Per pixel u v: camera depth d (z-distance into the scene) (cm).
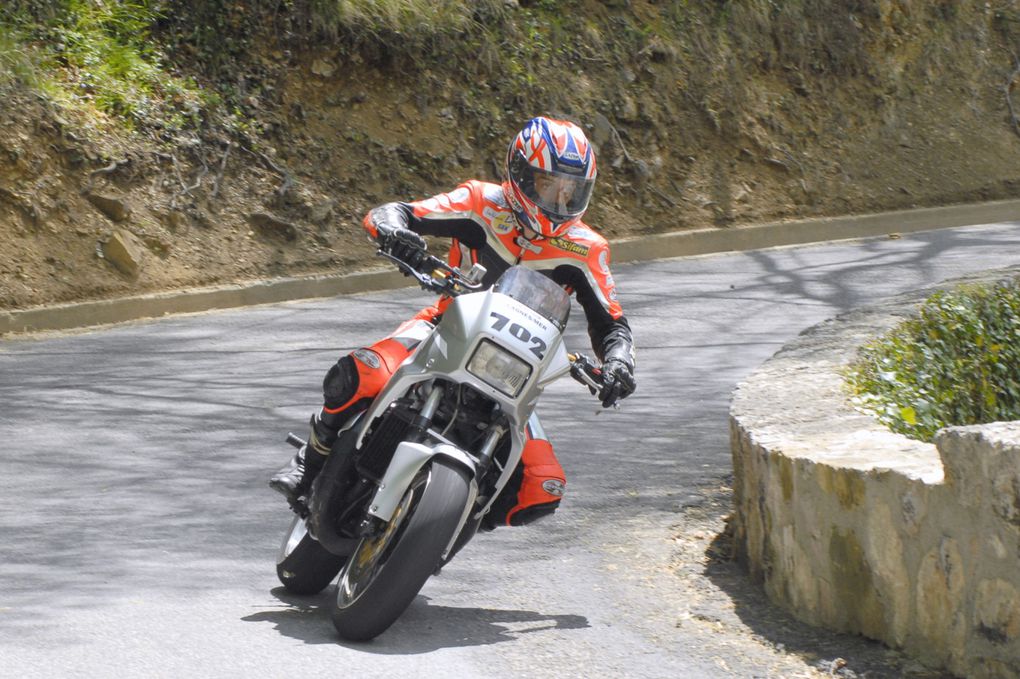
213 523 1066
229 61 2569
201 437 1345
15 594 876
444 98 2764
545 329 793
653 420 1465
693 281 2405
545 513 848
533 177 847
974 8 3778
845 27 3469
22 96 2217
